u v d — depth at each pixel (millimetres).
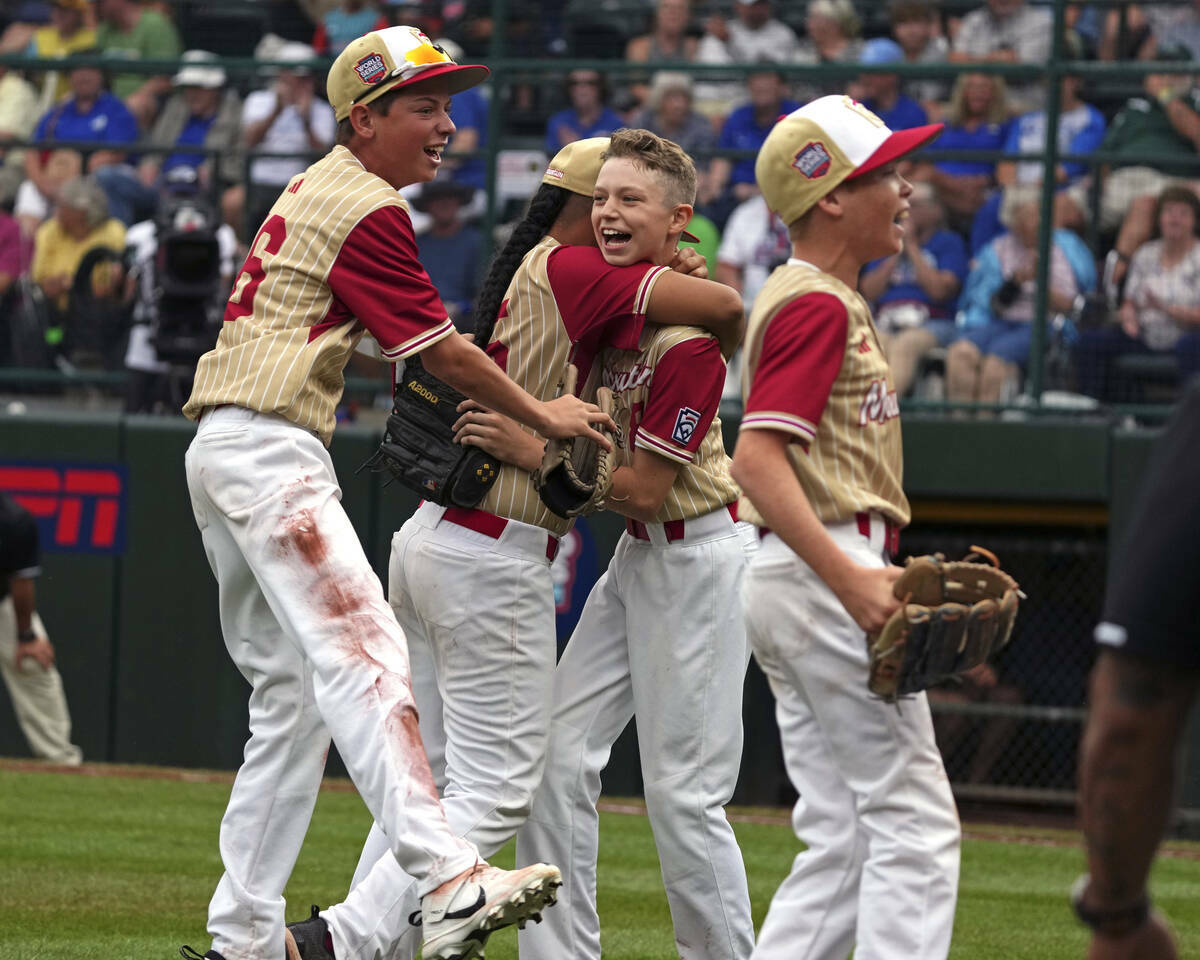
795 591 10750
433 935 11594
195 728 30703
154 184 32750
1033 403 29719
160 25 35438
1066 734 29844
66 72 33844
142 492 30922
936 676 10234
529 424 12656
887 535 11094
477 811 13031
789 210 11133
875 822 10633
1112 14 30594
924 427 29500
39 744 30000
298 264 12859
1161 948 6941
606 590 14109
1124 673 6543
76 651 31016
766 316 10727
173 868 20594
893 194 11078
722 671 13562
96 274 32656
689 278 13234
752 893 20719
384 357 12938
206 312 30422
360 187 12961
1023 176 29922
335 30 34625
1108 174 29703
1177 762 6707
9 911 17375
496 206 32219
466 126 33250
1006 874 23094
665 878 13742
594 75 32250
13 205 33031
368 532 30172
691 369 13078
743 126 31578
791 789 29344
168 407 31953
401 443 13211
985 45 31469
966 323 30109
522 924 11844
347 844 23062
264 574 12586
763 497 10336
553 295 13469
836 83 31250
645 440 13094
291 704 13078
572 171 13906
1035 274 29797
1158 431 28641
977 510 29969
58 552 31078
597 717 14039
